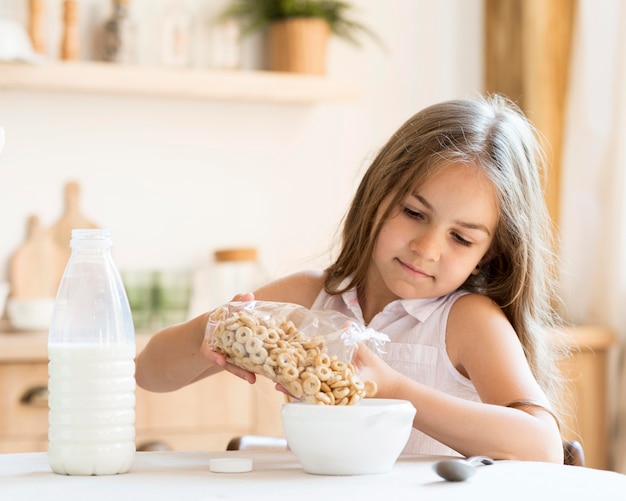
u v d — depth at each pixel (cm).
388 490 93
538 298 152
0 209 306
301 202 331
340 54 335
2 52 282
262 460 116
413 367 145
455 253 138
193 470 107
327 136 334
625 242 309
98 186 313
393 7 339
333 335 111
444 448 150
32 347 262
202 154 322
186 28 308
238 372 115
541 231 155
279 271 328
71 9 296
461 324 143
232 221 325
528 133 152
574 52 320
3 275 306
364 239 149
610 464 302
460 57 343
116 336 105
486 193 138
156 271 311
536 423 120
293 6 312
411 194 138
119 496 90
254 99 312
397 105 339
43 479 101
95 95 313
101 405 103
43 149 309
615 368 307
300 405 104
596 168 317
